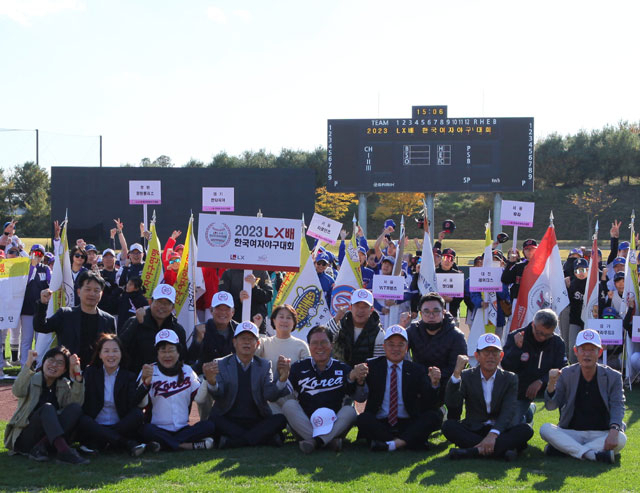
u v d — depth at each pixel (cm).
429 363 848
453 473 689
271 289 1103
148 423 774
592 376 766
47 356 738
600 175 6756
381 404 805
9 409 973
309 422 784
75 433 755
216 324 871
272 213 3123
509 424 767
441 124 3047
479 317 1245
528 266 1141
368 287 1317
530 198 6419
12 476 666
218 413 793
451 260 1238
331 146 3077
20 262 1105
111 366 755
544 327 817
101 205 3108
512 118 3033
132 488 629
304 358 855
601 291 1309
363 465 715
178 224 3114
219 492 620
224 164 7688
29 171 6575
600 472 698
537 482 659
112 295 1160
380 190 3072
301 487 638
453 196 6650
